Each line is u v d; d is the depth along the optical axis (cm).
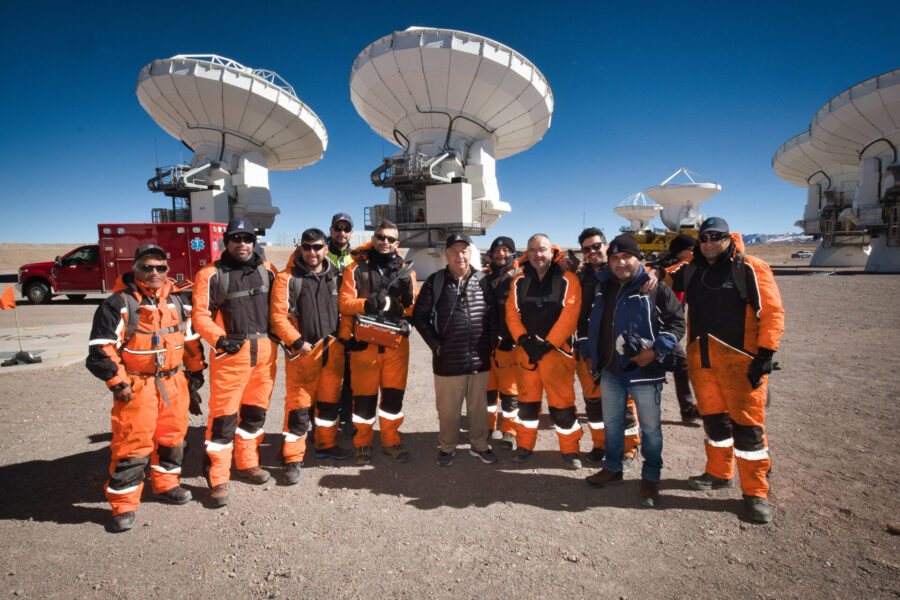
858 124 2691
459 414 377
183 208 2816
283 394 591
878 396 516
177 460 325
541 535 275
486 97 2303
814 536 268
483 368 375
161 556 258
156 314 297
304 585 230
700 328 314
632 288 313
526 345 351
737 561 247
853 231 3516
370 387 385
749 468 292
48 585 232
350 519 297
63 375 663
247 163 2766
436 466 380
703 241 301
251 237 332
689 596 220
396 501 321
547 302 361
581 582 231
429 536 275
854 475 339
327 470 375
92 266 1551
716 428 324
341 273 417
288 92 2733
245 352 331
